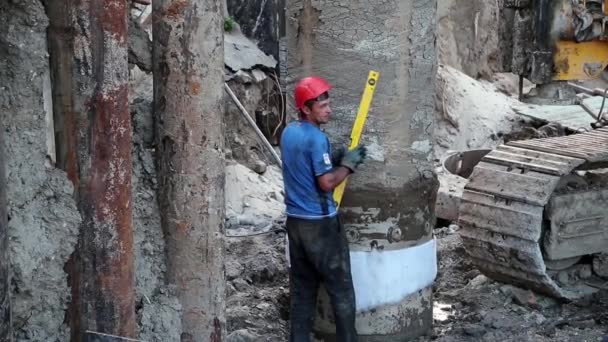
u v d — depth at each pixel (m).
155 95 5.44
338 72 6.30
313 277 6.36
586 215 7.33
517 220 7.16
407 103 6.34
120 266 5.05
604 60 8.27
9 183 4.75
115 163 4.98
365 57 6.24
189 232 5.48
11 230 4.75
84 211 4.95
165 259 5.55
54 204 4.89
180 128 5.37
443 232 9.77
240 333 6.65
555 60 8.18
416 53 6.30
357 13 6.21
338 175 5.93
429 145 6.52
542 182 7.06
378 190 6.38
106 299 5.02
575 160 7.14
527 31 8.20
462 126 13.71
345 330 6.20
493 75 15.77
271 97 12.14
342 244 6.16
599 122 9.64
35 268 4.83
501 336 6.88
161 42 5.32
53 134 4.95
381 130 6.32
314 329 6.71
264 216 10.48
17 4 4.70
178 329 5.55
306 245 6.09
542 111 13.95
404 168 6.42
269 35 12.40
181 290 5.56
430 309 6.82
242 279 8.17
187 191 5.43
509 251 7.27
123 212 5.05
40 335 4.91
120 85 4.96
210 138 5.42
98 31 4.84
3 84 4.74
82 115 4.88
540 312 7.34
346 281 6.18
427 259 6.66
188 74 5.31
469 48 15.66
